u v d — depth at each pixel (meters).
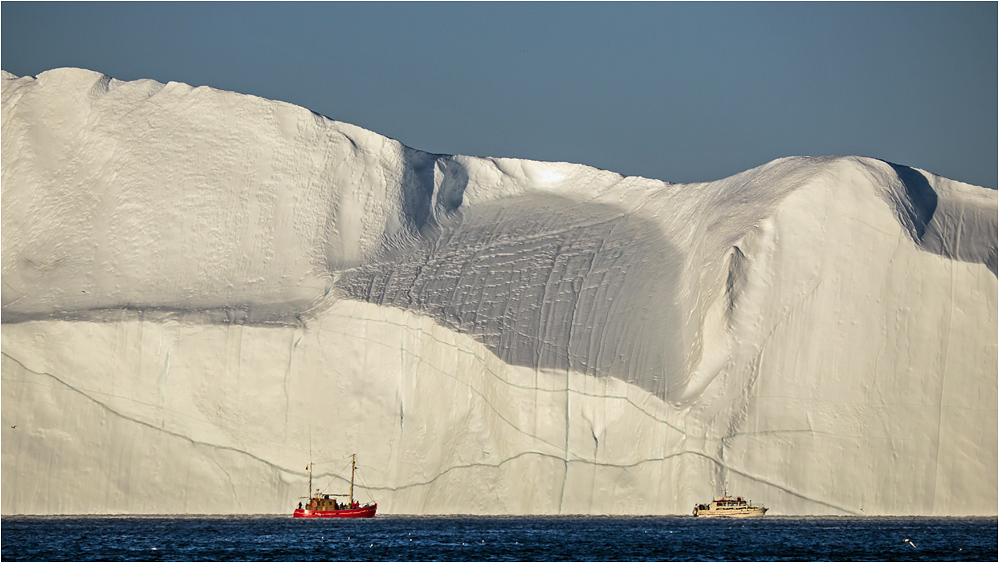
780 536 192.38
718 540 188.62
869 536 191.12
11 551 184.12
